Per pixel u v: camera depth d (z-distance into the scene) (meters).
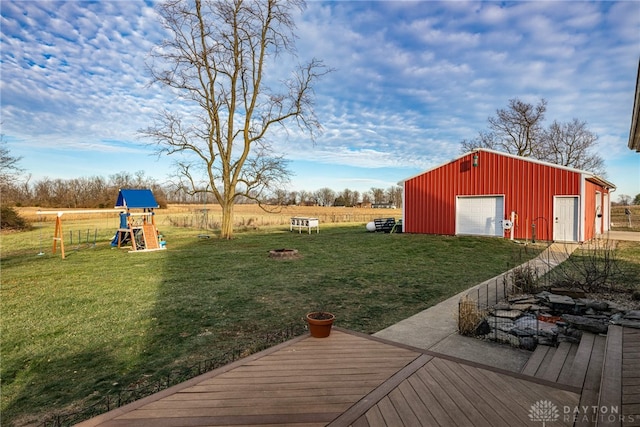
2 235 22.80
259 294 7.15
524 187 15.23
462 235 17.05
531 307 5.30
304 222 22.30
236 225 28.95
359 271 9.41
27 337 4.99
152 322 5.56
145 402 2.75
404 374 3.20
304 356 3.65
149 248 14.86
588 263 8.98
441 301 6.47
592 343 3.87
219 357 4.18
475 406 2.62
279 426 2.39
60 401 3.33
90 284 8.37
